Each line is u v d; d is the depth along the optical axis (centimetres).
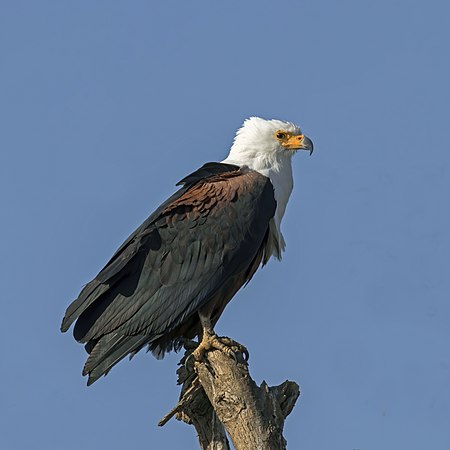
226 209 1257
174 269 1227
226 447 1083
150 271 1231
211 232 1239
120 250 1260
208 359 1050
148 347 1288
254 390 991
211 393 1024
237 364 1023
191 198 1270
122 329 1199
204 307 1239
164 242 1243
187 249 1234
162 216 1262
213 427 1088
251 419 970
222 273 1227
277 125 1398
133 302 1212
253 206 1266
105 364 1186
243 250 1241
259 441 958
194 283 1220
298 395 1007
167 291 1217
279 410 984
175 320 1205
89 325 1220
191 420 1090
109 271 1214
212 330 1093
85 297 1227
